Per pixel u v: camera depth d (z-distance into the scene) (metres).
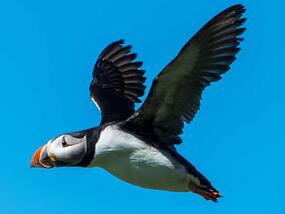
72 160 13.20
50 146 13.38
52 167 13.38
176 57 12.41
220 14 12.28
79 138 13.22
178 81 12.75
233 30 12.53
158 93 12.84
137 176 13.10
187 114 13.03
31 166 13.46
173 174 13.01
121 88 15.38
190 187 13.10
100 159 13.10
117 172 13.19
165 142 13.18
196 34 12.35
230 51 12.66
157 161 12.97
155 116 13.09
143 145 13.02
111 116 14.60
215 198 13.04
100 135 13.12
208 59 12.66
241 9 12.35
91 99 15.15
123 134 13.06
